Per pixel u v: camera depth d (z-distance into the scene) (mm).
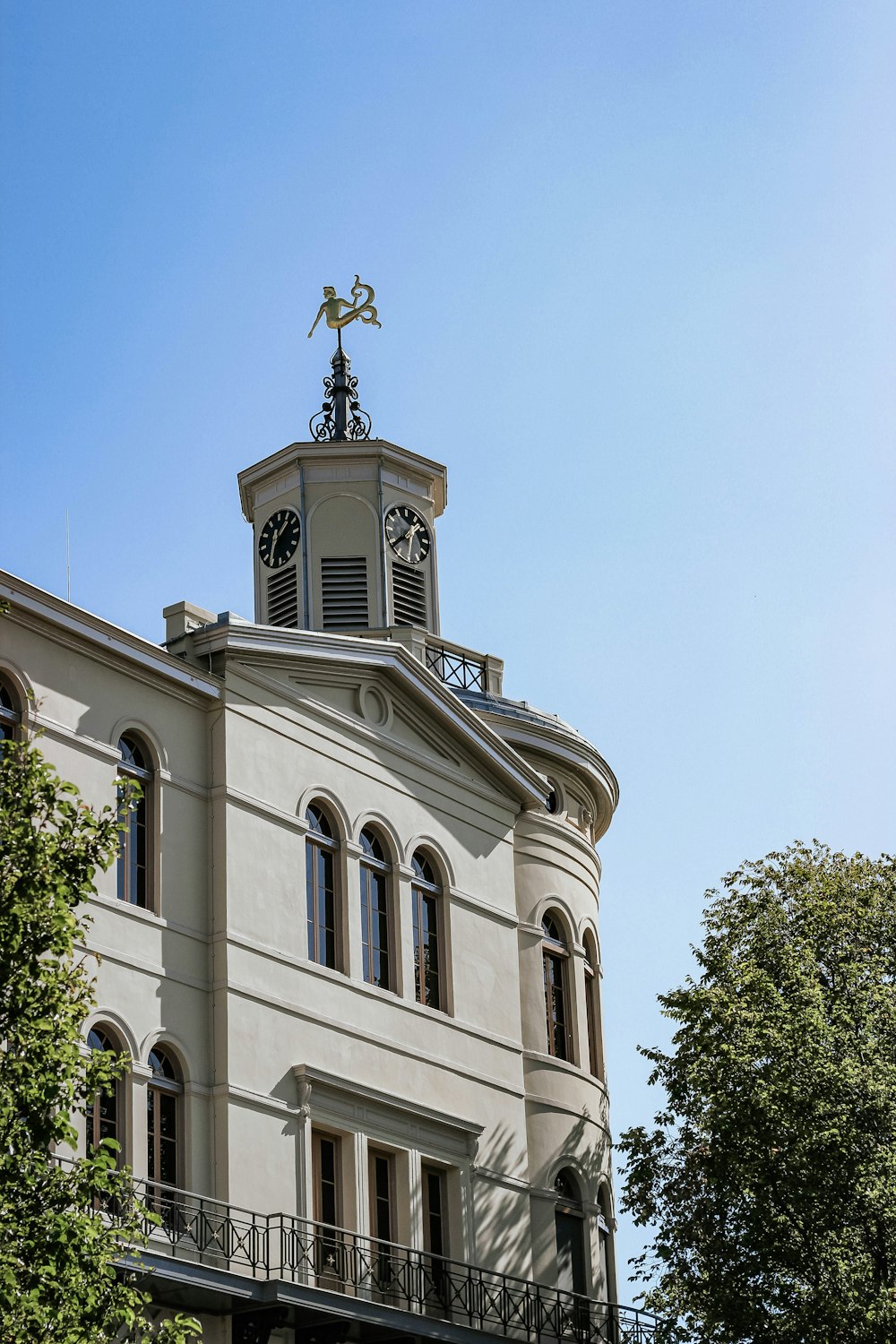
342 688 35938
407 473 41500
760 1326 33812
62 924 23156
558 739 40875
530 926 39125
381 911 35656
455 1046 36031
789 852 40562
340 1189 33062
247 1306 30234
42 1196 22672
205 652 33719
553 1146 37688
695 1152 36281
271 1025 32500
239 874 32781
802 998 36062
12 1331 21906
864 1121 34281
